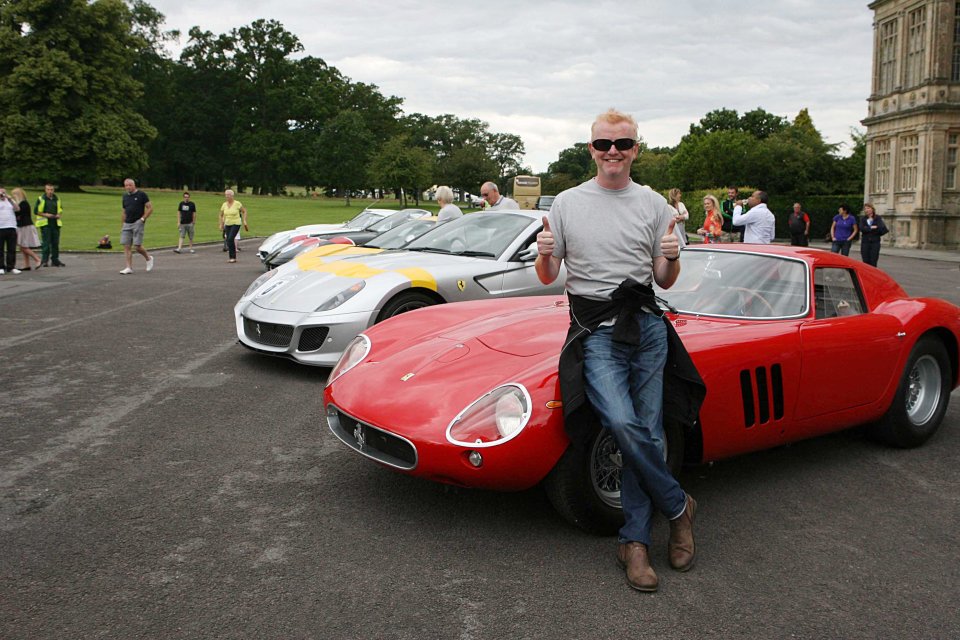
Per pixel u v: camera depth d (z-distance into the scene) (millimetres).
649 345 2826
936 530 3268
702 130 87188
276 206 59531
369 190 83500
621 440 2684
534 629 2402
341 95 92375
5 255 13672
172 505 3363
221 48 83812
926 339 4387
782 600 2633
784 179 59156
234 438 4328
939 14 30766
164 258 17766
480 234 6875
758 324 3660
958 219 31828
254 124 82562
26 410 4848
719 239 12586
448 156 115688
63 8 57312
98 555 2865
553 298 4344
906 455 4332
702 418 3273
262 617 2441
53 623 2375
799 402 3689
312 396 5262
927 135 31344
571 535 3125
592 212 2844
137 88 62250
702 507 3484
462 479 2918
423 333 3777
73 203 44906
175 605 2506
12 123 54594
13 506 3318
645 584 2654
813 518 3373
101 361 6301
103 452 4059
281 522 3201
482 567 2822
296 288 6117
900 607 2602
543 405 2896
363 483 3670
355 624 2410
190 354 6617
